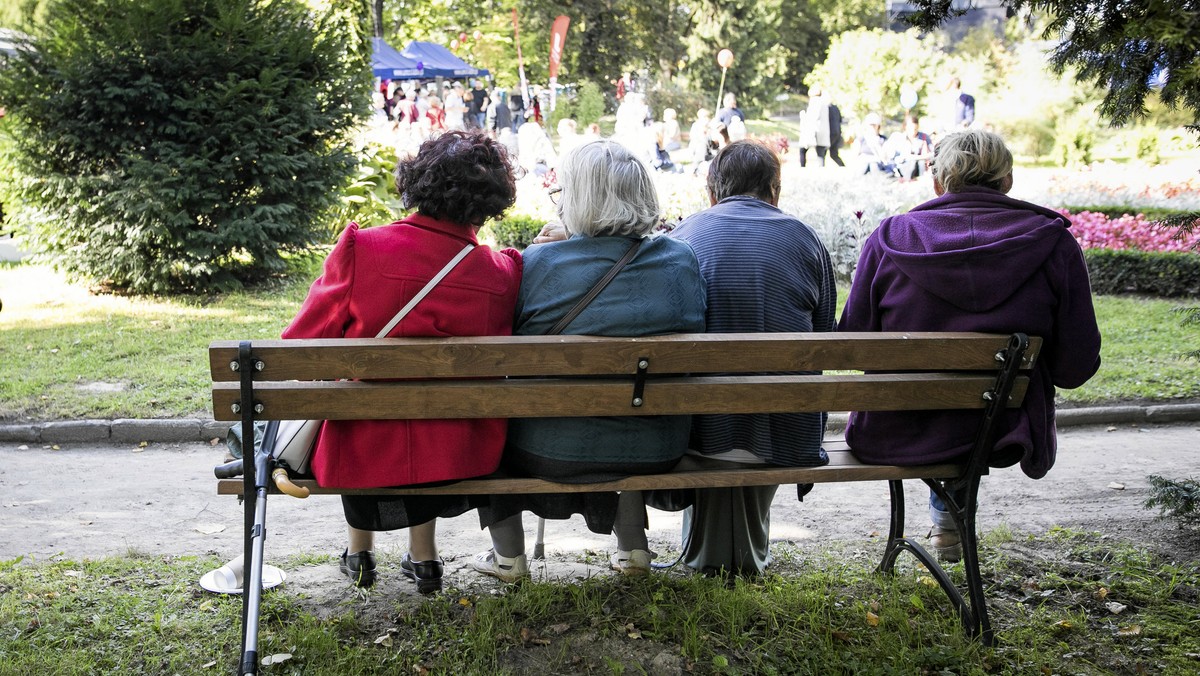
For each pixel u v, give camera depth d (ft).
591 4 145.59
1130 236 39.78
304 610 10.87
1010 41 95.20
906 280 10.48
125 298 33.45
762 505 12.01
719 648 9.99
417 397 9.18
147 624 10.52
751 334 9.59
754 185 11.66
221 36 32.94
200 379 23.72
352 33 45.16
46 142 32.12
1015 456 10.63
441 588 11.33
